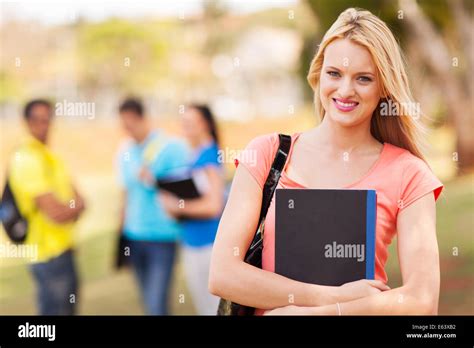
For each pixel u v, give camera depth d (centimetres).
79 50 1064
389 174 279
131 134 714
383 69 273
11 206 669
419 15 1118
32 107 662
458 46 1184
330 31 282
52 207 668
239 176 285
